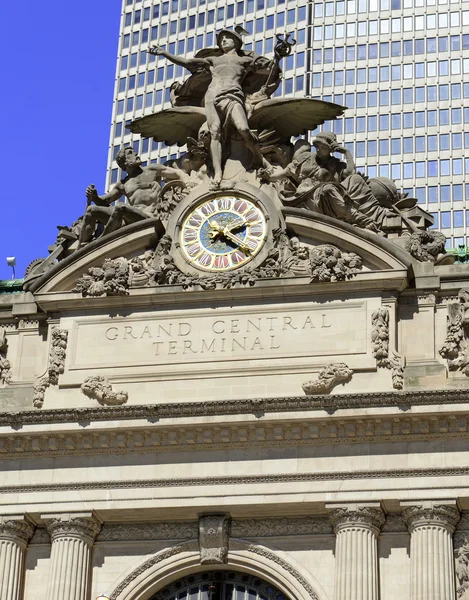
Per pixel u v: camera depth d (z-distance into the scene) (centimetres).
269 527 7312
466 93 11662
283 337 7462
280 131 7988
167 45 12194
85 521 7356
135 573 7350
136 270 7675
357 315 7431
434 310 7444
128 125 8162
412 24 11944
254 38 12062
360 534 7100
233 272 7575
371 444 7212
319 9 12081
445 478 7100
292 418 7212
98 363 7581
